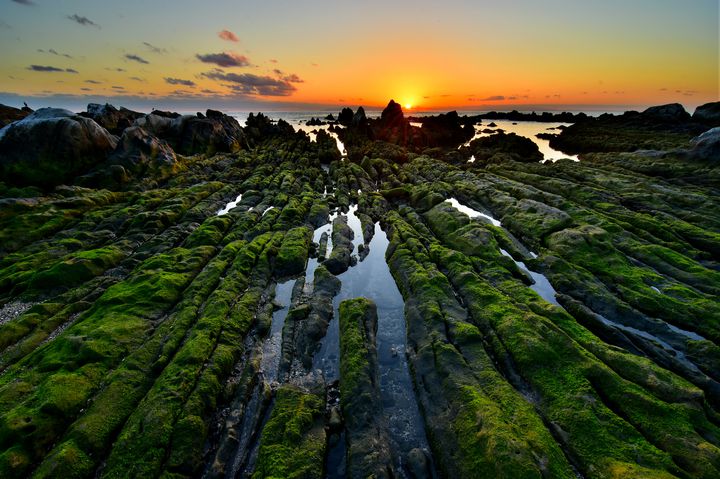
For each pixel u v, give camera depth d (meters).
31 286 25.44
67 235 33.81
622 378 16.81
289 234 34.72
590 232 31.77
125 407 16.28
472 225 34.47
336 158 79.19
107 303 23.06
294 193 50.25
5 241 31.70
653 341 20.70
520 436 14.10
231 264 29.39
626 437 14.18
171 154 59.91
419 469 14.41
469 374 17.83
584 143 82.81
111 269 28.92
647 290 24.16
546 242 32.59
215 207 44.25
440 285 25.33
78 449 14.11
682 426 14.50
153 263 28.17
